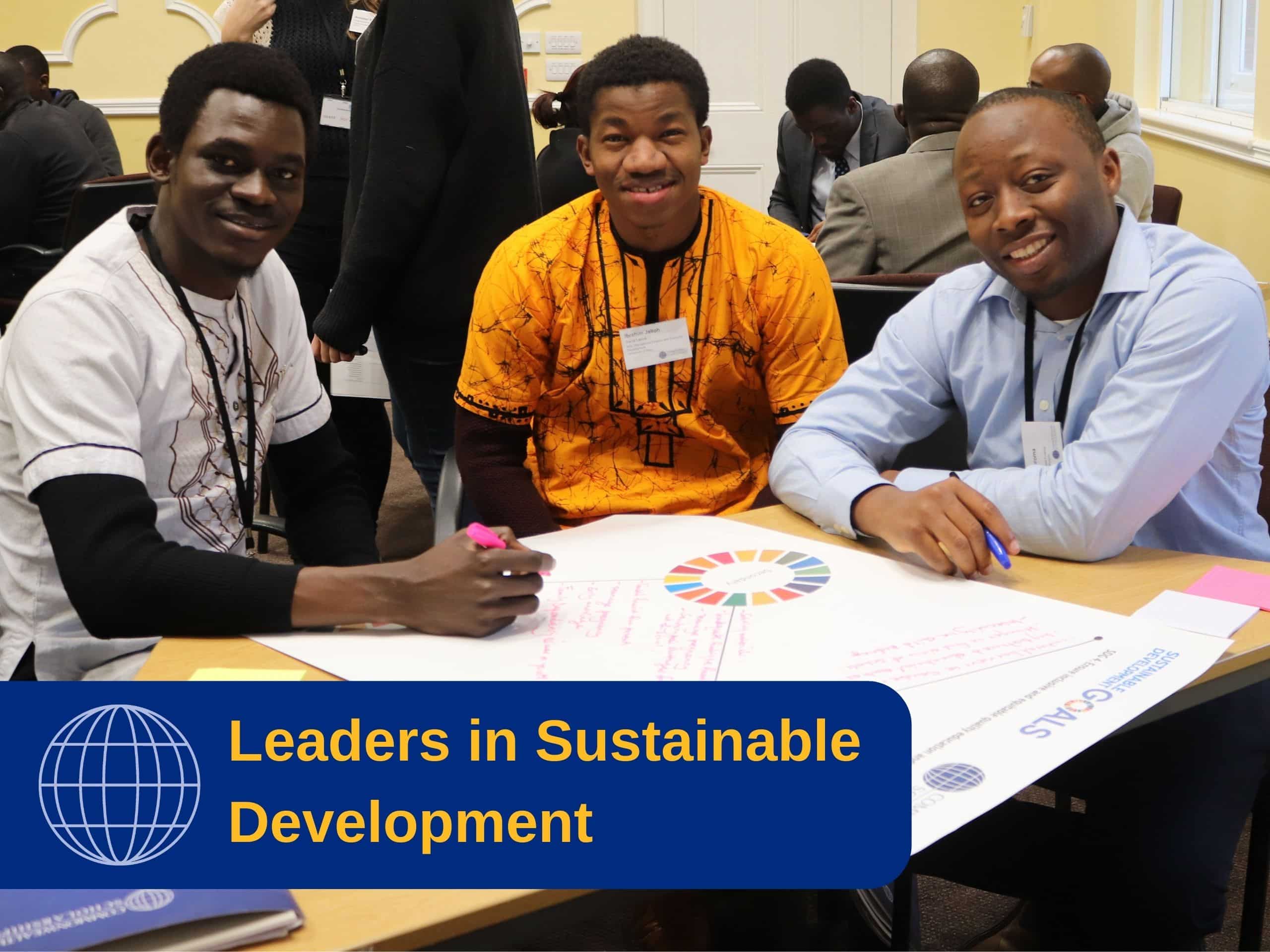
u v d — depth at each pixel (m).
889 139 4.02
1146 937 1.28
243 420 1.43
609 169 1.55
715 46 5.82
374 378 2.50
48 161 3.92
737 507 1.69
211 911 0.67
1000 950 1.49
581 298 1.64
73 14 5.75
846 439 1.49
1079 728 0.86
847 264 2.71
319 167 2.79
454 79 2.15
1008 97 1.33
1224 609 1.06
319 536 1.57
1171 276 1.29
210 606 1.07
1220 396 1.23
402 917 0.70
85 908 0.67
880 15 5.83
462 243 2.25
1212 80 4.50
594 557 1.27
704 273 1.62
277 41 2.73
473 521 1.79
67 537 1.13
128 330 1.27
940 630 1.03
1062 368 1.40
